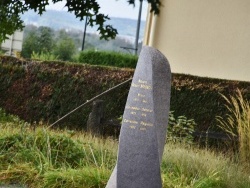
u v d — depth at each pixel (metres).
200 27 18.56
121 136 9.07
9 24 14.30
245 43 17.91
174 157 12.05
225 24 18.22
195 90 17.52
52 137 12.11
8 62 20.25
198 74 18.52
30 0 14.06
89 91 18.89
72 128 18.88
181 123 16.19
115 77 18.64
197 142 15.90
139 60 9.18
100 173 10.73
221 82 17.36
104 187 10.50
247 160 13.67
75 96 19.06
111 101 18.52
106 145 12.81
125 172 9.03
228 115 16.83
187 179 11.16
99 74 18.89
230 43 18.12
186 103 17.56
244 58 17.89
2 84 20.23
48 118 19.36
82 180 10.57
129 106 9.09
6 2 14.14
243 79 17.84
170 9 19.00
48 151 11.54
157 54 9.20
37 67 19.80
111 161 11.67
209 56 18.41
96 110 15.63
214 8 18.39
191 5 18.70
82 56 22.92
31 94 19.73
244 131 14.02
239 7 18.03
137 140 9.05
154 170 9.04
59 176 10.59
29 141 11.97
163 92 9.16
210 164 11.89
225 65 18.17
